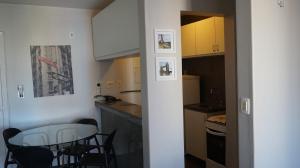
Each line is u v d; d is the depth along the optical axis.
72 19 4.18
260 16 2.06
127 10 3.01
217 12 2.85
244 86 2.12
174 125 2.66
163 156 2.62
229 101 3.01
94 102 4.36
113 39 3.48
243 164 2.18
